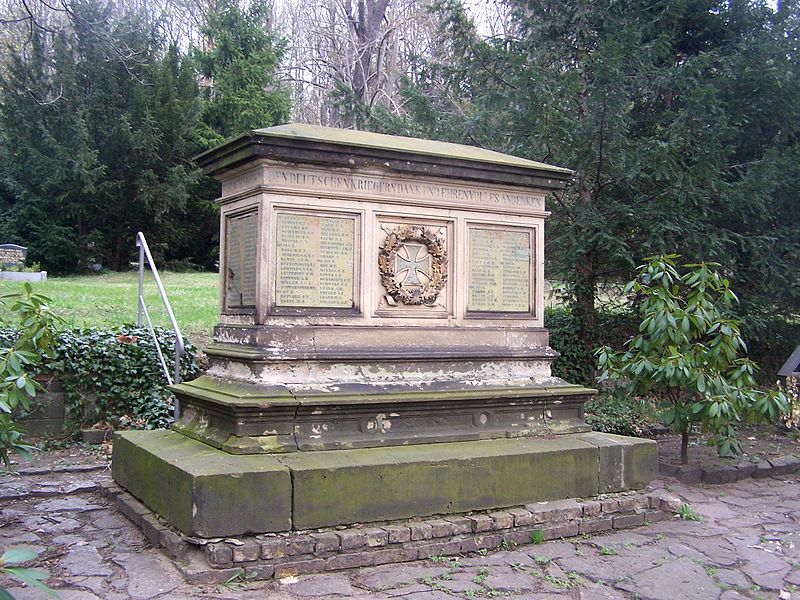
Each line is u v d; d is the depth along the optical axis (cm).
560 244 999
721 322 700
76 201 2530
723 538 551
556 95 1005
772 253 1041
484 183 614
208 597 404
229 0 3012
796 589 457
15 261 2270
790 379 974
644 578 461
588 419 919
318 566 450
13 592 411
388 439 534
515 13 1163
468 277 610
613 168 982
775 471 780
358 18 2662
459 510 515
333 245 554
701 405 709
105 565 447
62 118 2427
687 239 960
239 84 2925
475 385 586
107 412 794
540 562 483
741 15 1130
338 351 538
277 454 491
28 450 528
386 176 571
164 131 2572
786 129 1088
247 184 557
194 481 434
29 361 542
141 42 2523
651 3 1094
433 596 419
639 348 773
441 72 1195
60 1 1454
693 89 967
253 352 516
